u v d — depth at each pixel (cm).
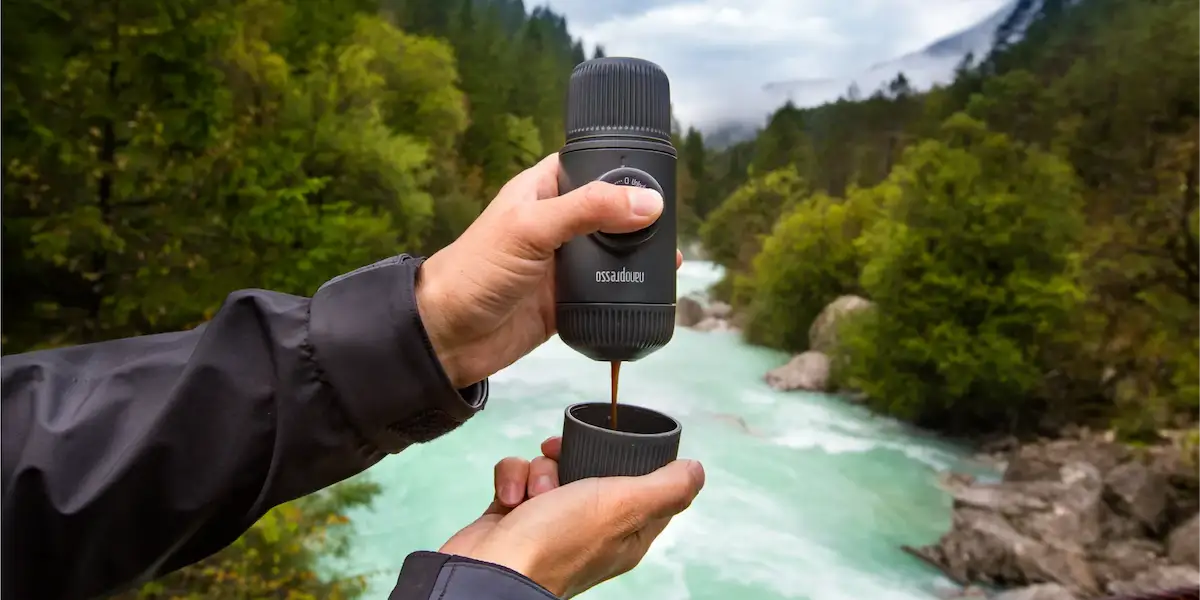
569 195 54
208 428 51
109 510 50
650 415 70
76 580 52
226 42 354
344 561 295
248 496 53
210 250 351
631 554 63
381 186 488
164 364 54
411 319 51
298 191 370
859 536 333
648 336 61
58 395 52
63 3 300
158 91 322
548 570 56
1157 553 298
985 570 297
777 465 394
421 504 350
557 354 518
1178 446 333
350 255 389
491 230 54
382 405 51
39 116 304
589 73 62
